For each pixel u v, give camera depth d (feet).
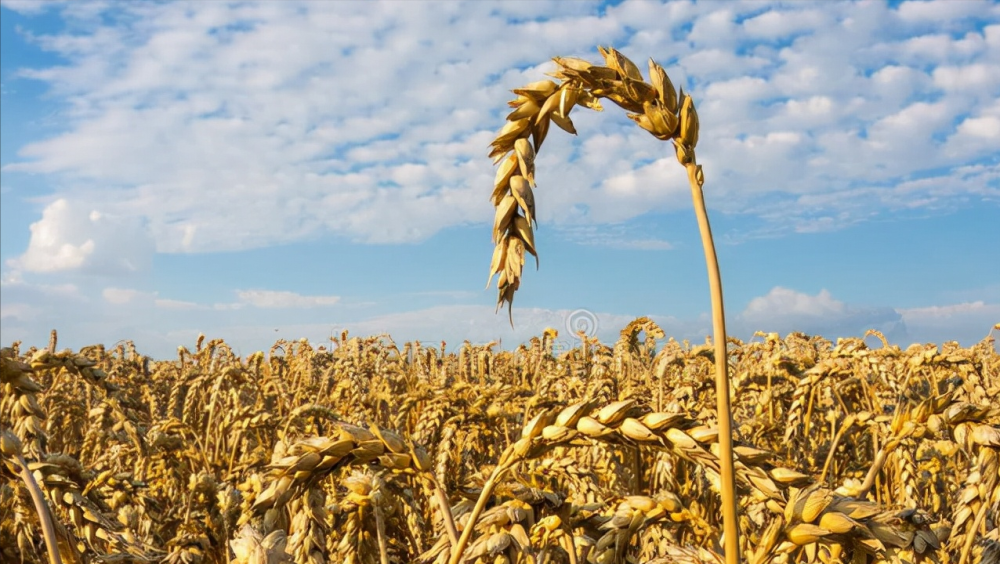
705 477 15.62
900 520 7.37
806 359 27.73
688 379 23.11
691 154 5.82
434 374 41.22
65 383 29.81
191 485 14.92
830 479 20.06
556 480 12.91
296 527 10.97
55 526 10.07
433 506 10.85
